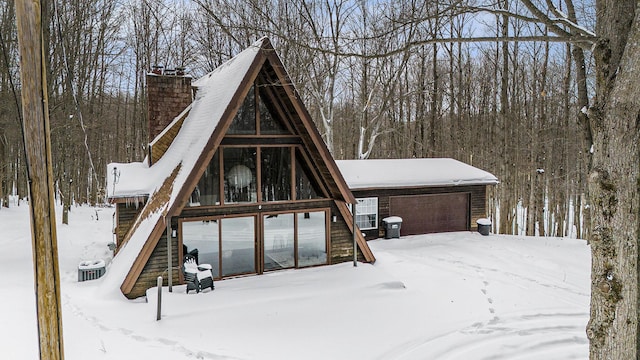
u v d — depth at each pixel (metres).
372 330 8.61
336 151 36.44
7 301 9.16
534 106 25.09
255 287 10.74
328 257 13.05
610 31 4.43
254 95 12.05
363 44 18.56
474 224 20.45
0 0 18.19
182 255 11.31
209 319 8.88
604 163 4.34
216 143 10.47
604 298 4.40
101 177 33.62
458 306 10.06
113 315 9.09
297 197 12.74
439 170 20.27
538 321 9.24
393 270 13.16
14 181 28.14
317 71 22.62
